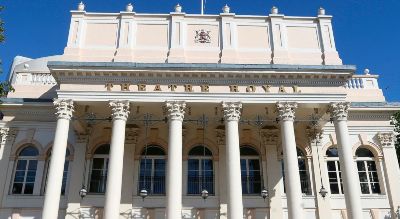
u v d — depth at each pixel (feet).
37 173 82.38
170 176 67.46
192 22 82.84
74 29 81.00
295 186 67.62
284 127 71.67
